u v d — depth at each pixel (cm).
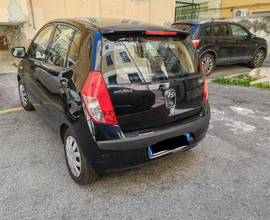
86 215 201
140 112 204
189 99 237
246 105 490
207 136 354
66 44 253
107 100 191
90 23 237
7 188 229
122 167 204
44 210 204
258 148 324
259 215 209
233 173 268
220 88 609
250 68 871
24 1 680
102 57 197
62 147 309
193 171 270
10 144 310
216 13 1869
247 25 1244
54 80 250
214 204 220
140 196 227
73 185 238
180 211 210
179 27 725
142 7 1039
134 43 213
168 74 223
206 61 702
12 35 789
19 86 417
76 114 208
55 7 830
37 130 352
